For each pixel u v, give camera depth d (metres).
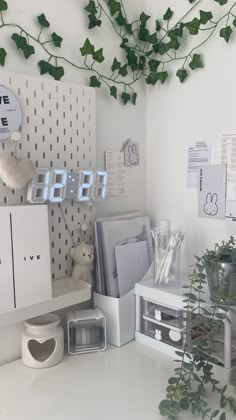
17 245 1.03
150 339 1.21
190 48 1.34
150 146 1.50
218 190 1.29
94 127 1.28
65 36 1.21
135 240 1.37
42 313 1.08
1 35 1.05
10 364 1.10
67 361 1.12
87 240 1.29
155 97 1.47
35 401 0.91
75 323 1.18
